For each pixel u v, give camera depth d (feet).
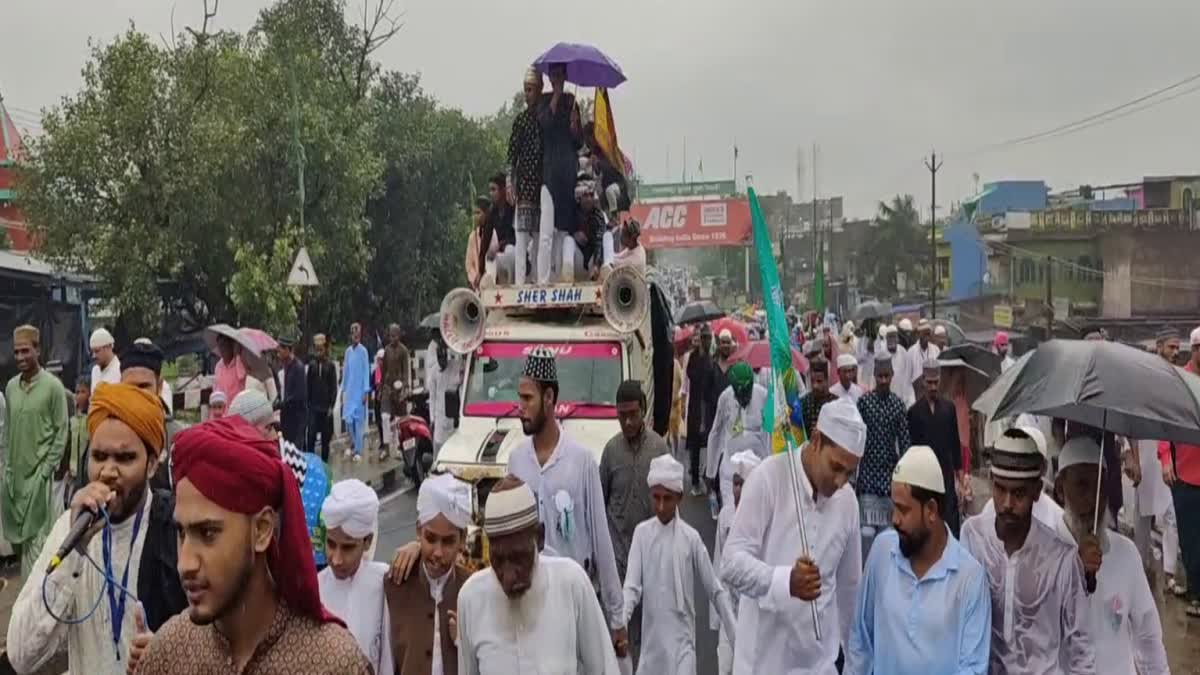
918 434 32.24
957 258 192.13
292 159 81.61
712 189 244.22
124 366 18.74
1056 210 175.11
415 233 119.65
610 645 12.89
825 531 16.01
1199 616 28.81
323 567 17.17
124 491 12.46
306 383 52.06
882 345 54.85
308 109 82.89
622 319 33.55
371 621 13.94
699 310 70.13
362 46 110.93
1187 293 167.84
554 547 18.24
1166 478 29.50
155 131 78.02
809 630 15.69
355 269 92.94
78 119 77.30
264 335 41.22
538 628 12.18
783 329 15.53
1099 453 14.11
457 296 34.68
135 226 77.20
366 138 92.68
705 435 50.16
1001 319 173.78
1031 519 13.93
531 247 36.68
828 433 15.70
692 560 19.99
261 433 8.16
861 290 233.76
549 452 18.66
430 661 13.87
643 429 23.31
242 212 80.23
